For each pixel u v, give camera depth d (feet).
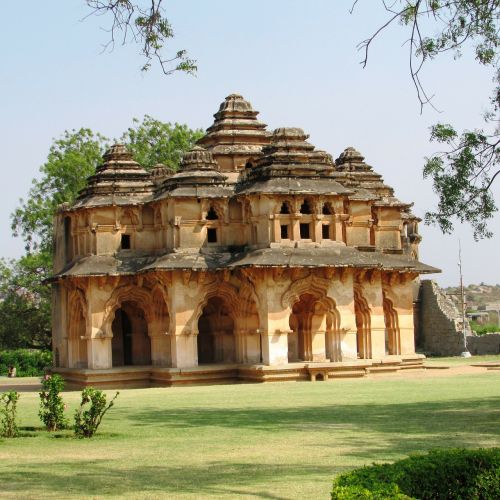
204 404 93.15
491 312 327.06
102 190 146.61
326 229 138.10
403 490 36.40
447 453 40.09
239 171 155.43
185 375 134.31
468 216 65.31
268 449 58.80
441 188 65.31
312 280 133.90
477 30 59.36
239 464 52.95
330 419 75.31
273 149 139.03
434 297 197.26
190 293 136.87
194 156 143.43
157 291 141.69
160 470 51.70
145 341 152.15
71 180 214.90
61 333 152.35
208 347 151.53
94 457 57.88
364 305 147.13
